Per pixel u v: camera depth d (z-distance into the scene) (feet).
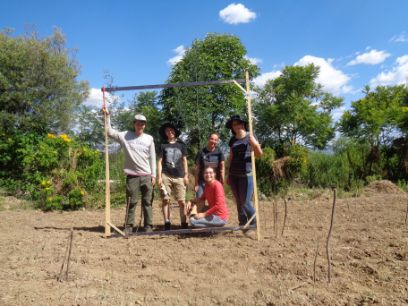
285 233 17.80
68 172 28.04
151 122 43.01
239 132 18.56
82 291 10.91
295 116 44.88
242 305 10.00
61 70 48.60
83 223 22.03
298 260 13.43
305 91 47.47
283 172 34.24
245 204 18.19
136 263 13.67
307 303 9.98
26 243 16.51
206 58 44.09
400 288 10.80
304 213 23.06
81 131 43.24
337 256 13.74
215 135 19.34
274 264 13.08
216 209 18.19
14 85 44.39
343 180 35.88
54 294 10.64
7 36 49.96
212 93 43.80
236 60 46.98
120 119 41.63
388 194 30.35
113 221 22.76
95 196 28.19
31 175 28.91
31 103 43.83
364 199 27.63
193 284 11.47
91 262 13.80
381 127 40.32
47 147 28.50
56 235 18.26
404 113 37.27
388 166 36.81
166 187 18.97
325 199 29.50
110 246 16.12
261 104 47.34
